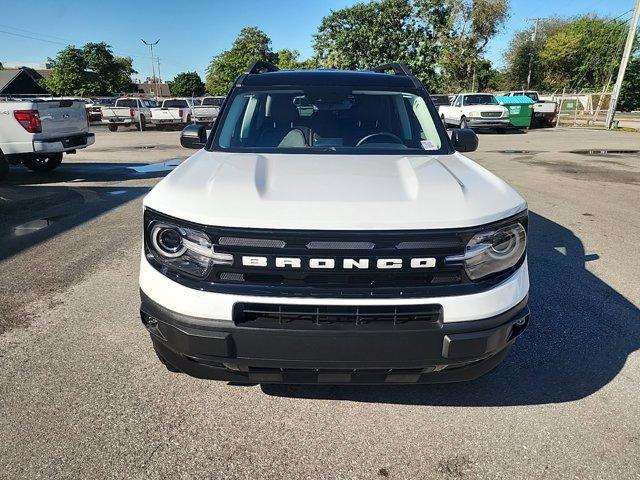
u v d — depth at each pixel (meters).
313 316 2.05
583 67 50.62
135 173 10.22
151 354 3.08
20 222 6.16
